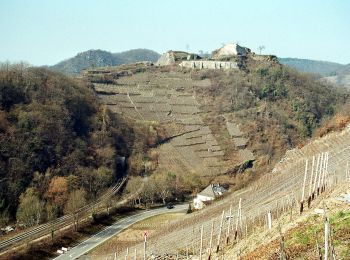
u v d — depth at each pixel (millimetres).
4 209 115062
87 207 126688
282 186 83562
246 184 126812
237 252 44312
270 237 41719
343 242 31188
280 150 198875
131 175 163750
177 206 143500
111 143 171875
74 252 94438
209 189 138125
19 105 153875
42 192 126125
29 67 182125
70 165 143750
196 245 59250
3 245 93312
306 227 37562
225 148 195000
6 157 129750
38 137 142250
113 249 92375
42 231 104500
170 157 182250
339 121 122875
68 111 166625
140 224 118125
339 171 71062
